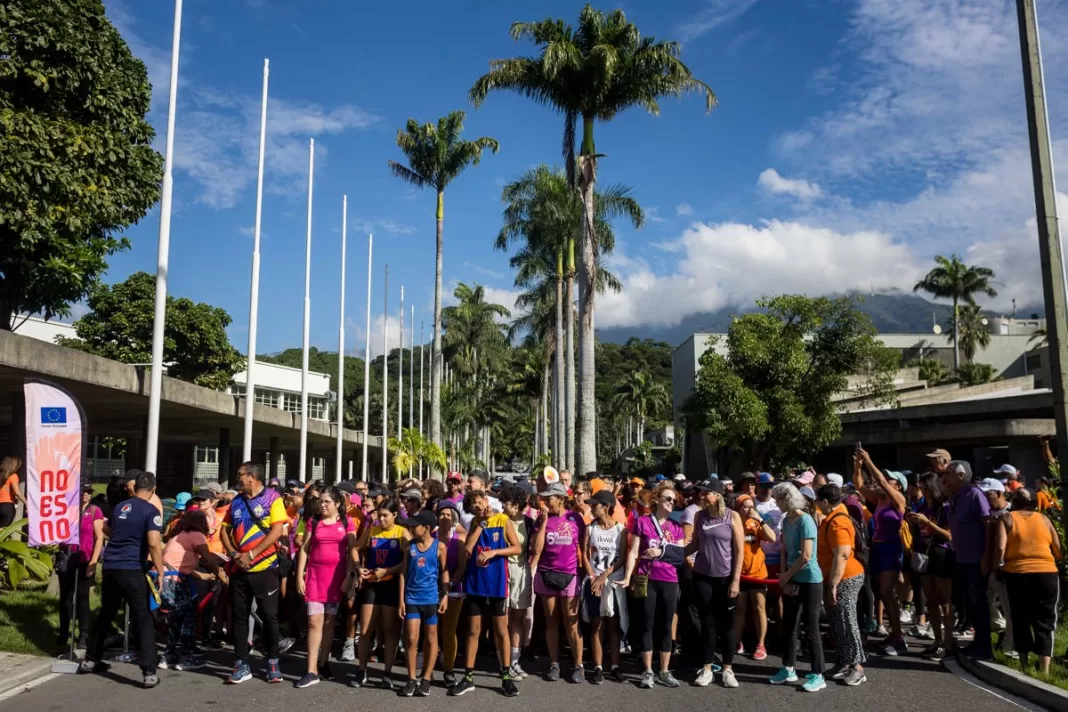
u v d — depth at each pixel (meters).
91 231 21.16
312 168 25.16
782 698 7.71
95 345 42.75
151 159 21.03
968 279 70.06
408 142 39.50
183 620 8.95
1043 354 66.69
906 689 7.98
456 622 8.27
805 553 8.12
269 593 8.27
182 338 44.62
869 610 10.38
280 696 7.73
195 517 9.23
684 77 27.02
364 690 7.98
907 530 9.77
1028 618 8.33
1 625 9.88
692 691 8.01
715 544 8.34
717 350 57.50
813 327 34.50
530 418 109.81
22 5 17.47
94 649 8.55
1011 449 31.86
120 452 42.09
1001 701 7.49
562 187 37.72
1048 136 9.02
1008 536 8.38
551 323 51.75
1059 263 8.84
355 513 10.59
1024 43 9.16
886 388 35.59
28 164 17.16
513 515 8.65
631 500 12.38
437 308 40.38
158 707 7.32
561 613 8.68
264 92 20.03
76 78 18.28
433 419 40.53
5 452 28.02
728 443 33.75
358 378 103.75
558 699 7.70
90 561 9.27
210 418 26.16
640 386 93.69
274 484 11.16
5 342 13.67
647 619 8.20
